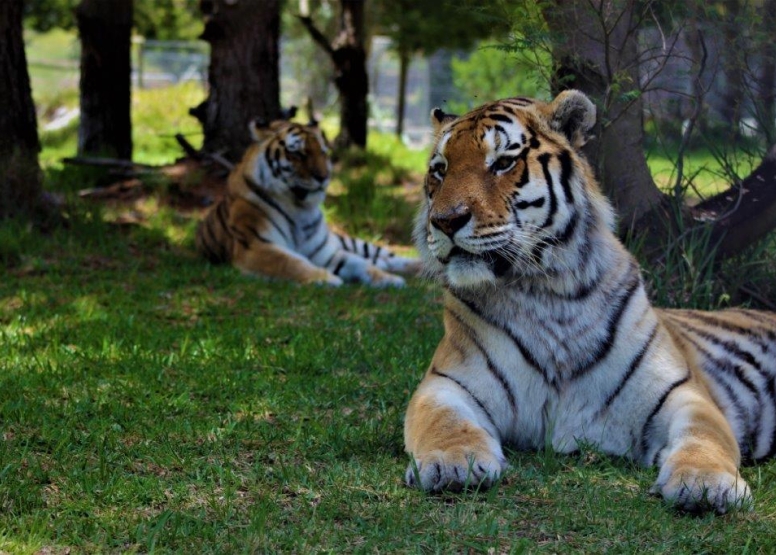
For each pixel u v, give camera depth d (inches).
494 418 271.9
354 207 775.1
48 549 205.6
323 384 339.9
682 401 261.9
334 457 265.0
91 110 868.0
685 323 311.3
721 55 407.2
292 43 1966.0
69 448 266.7
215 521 219.0
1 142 614.9
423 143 1603.1
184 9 2111.2
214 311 465.1
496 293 266.2
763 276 427.5
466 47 1325.0
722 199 432.5
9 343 381.4
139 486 237.6
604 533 217.5
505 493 239.5
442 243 257.4
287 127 630.5
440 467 237.5
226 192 638.5
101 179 783.1
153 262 593.9
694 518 227.0
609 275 269.0
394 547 206.1
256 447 275.1
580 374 266.7
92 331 404.5
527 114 269.9
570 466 261.7
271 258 583.5
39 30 1862.7
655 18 392.8
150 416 298.5
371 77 1887.3
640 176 419.8
